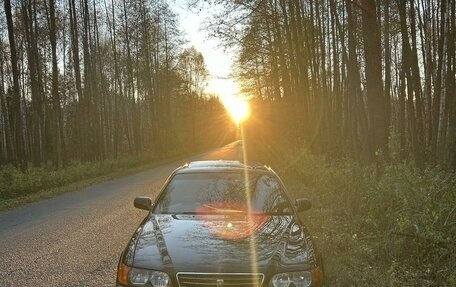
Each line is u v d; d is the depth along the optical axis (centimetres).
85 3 3139
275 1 2262
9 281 600
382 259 616
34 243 823
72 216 1116
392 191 730
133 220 1027
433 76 2223
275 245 414
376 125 1052
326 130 2280
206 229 451
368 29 1050
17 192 1688
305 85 2191
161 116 4706
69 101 4891
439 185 649
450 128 1227
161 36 4234
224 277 369
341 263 604
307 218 880
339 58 2939
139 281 380
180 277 372
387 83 1880
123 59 4009
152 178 2203
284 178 1706
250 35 2339
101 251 751
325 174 1178
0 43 3338
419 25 2486
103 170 2591
